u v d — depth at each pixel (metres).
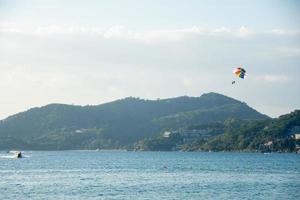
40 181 138.50
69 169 194.88
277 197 105.88
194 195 108.31
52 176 156.88
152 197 105.06
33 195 107.31
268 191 115.62
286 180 144.12
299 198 104.62
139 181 139.38
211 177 154.62
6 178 148.38
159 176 158.12
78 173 171.25
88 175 161.75
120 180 142.50
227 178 151.12
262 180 143.75
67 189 118.19
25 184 129.50
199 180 143.12
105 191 114.69
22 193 110.56
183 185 128.12
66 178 149.00
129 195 107.75
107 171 183.25
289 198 104.75
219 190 117.31
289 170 190.75
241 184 131.50
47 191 114.25
